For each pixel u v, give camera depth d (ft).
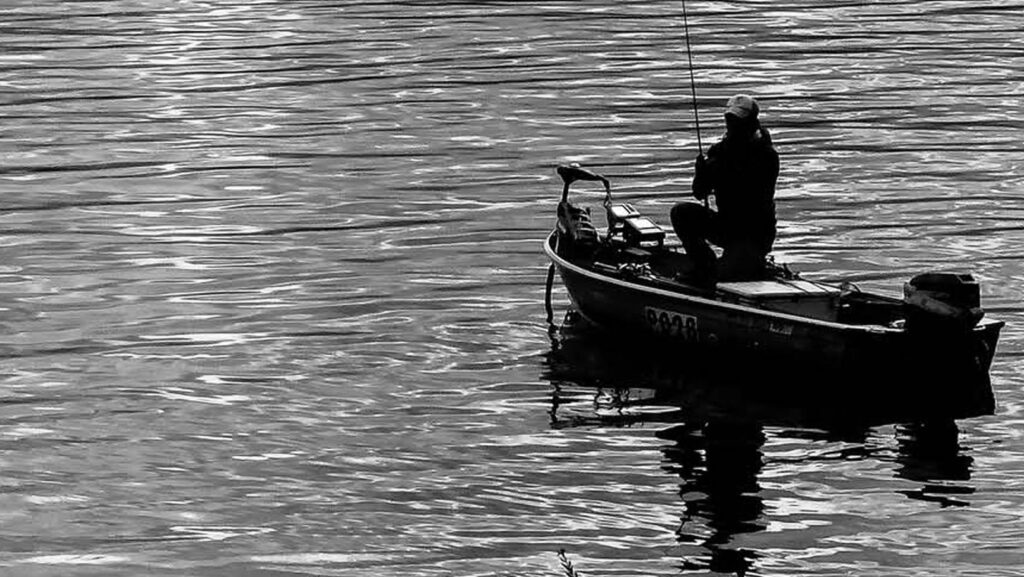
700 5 327.47
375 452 128.16
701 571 109.81
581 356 146.72
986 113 237.45
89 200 199.41
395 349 149.18
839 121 234.17
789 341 135.54
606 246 155.74
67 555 112.78
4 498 120.88
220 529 116.26
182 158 218.79
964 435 129.59
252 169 213.05
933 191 199.00
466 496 120.57
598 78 262.67
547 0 332.80
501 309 159.53
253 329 154.61
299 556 112.37
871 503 118.83
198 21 312.29
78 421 134.21
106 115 241.76
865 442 128.36
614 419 133.39
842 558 111.24
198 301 162.40
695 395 137.39
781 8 324.60
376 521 117.08
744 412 134.00
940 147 219.20
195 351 149.07
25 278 169.68
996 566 110.11
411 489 122.01
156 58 279.90
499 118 238.07
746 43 289.12
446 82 260.62
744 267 142.72
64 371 144.46
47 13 320.09
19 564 111.55
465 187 204.03
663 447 128.16
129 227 188.14
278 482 123.34
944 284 131.54
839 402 135.23
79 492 121.80
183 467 125.90
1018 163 211.20
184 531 115.96
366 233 185.57
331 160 217.15
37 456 127.75
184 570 110.83
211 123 237.04
